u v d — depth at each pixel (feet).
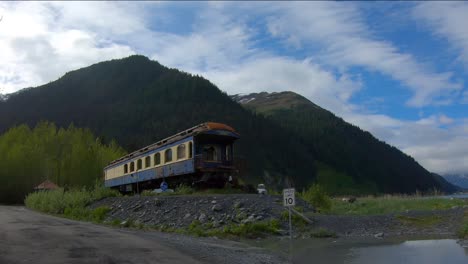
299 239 50.11
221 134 79.00
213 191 73.00
